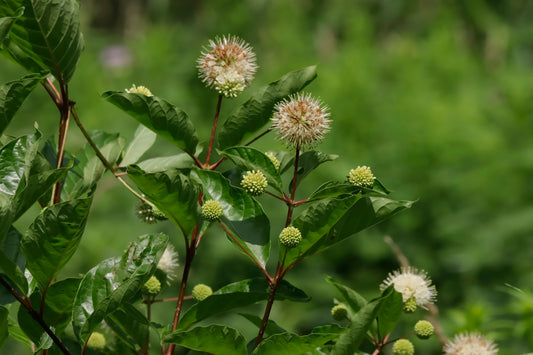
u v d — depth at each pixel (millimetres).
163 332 2424
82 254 8484
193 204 2404
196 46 12688
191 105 10523
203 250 9102
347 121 10414
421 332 2934
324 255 9477
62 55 2494
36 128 2408
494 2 15672
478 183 9617
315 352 2549
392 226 9688
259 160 2516
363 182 2604
